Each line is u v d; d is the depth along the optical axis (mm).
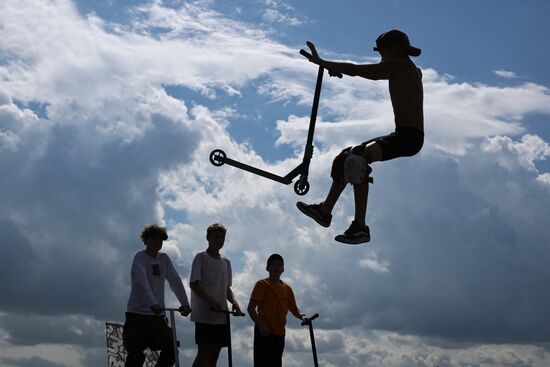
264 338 8875
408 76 6090
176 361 8172
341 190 6164
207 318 8719
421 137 6086
